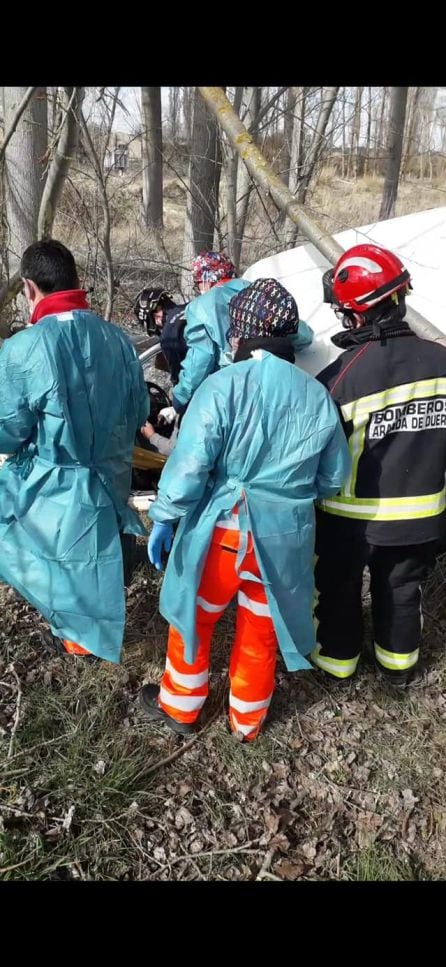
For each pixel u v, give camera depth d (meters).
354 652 2.76
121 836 2.23
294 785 2.47
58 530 2.33
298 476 2.06
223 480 2.09
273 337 2.04
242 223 5.54
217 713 2.72
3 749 2.43
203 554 2.12
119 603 2.42
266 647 2.36
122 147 4.32
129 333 5.62
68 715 2.60
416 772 2.53
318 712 2.76
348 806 2.40
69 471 2.32
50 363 2.12
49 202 3.44
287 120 5.66
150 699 2.67
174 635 2.40
